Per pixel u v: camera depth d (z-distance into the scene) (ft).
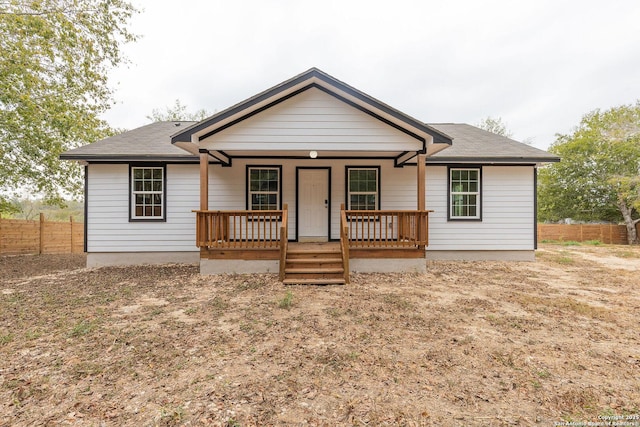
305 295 18.12
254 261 23.77
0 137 34.42
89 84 36.91
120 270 26.94
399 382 8.93
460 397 8.22
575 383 8.89
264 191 31.17
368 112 23.73
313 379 9.09
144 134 35.19
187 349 11.07
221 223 23.80
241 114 23.24
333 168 31.42
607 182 57.77
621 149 57.52
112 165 30.04
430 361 10.18
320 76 22.27
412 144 23.84
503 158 30.07
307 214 31.30
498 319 14.06
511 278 23.08
